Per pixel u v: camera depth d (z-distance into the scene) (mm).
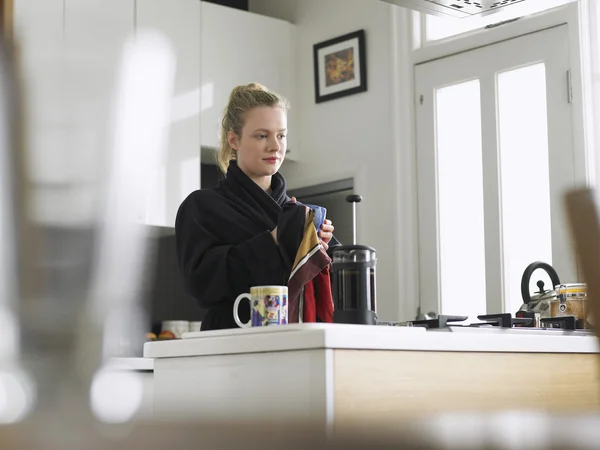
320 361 1319
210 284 2066
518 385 1631
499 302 3850
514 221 3850
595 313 620
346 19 4547
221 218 2188
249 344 1451
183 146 4199
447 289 4043
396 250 4195
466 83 4059
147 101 242
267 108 2314
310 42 4723
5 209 214
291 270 1999
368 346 1372
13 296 212
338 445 129
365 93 4430
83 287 221
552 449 142
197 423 139
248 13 4586
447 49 4121
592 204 609
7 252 212
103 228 225
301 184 4711
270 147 2293
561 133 3713
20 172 215
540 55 3797
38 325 212
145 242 240
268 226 2186
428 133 4168
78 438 136
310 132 4695
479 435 140
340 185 4520
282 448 128
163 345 1648
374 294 1642
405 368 1424
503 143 3912
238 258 2043
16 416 155
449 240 4059
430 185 4137
